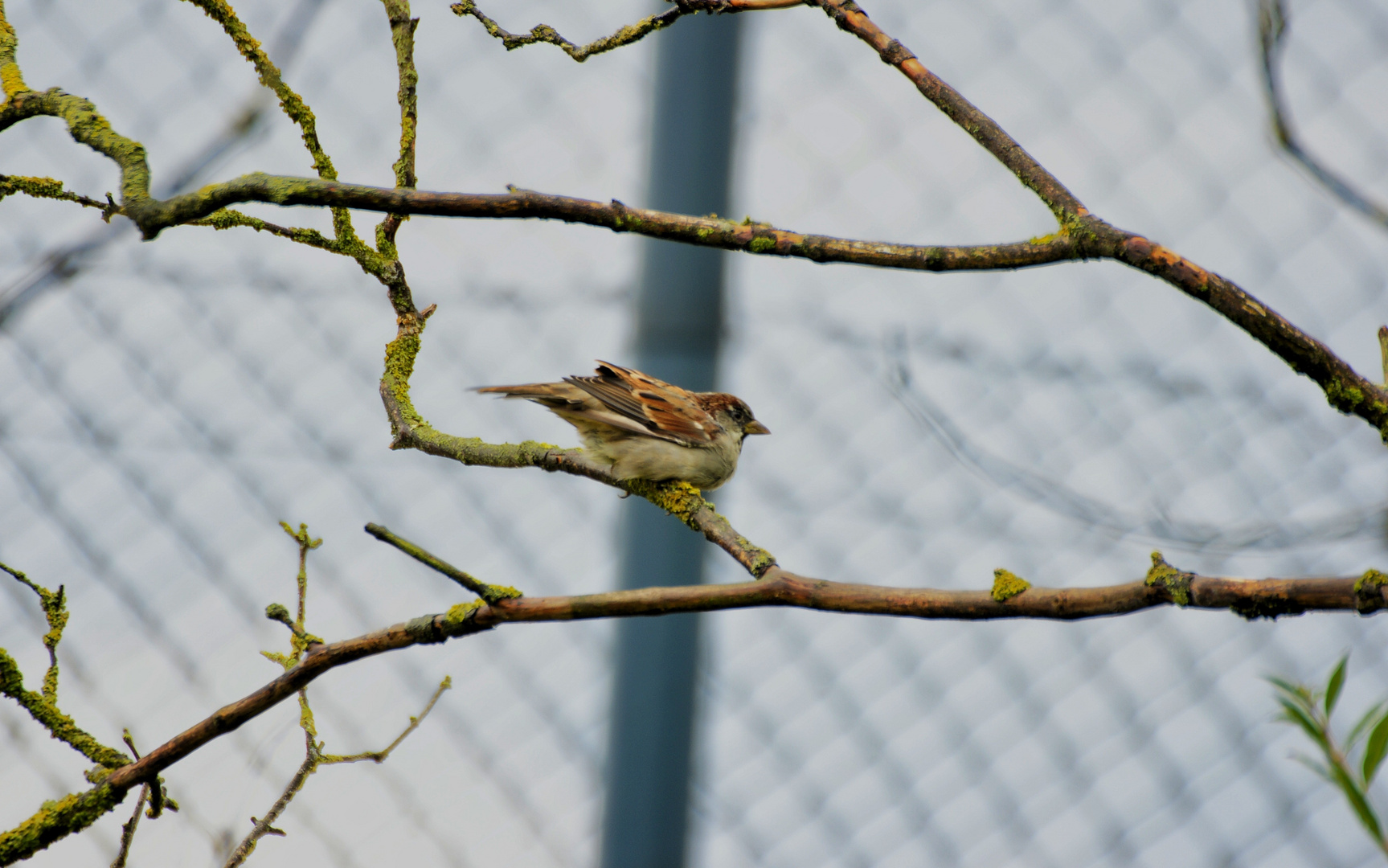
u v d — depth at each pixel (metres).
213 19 5.05
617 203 4.25
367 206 4.09
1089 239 4.05
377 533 4.31
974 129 4.45
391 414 5.96
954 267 4.23
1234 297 3.81
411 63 5.49
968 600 3.88
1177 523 5.99
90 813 4.43
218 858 5.29
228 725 4.45
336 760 5.25
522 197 4.13
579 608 4.23
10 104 4.98
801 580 4.05
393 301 5.91
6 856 4.29
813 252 4.31
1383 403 3.77
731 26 8.10
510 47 5.00
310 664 4.43
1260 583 3.37
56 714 4.72
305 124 5.10
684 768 8.11
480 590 4.25
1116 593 3.66
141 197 4.45
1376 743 4.49
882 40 4.66
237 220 5.26
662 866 7.98
